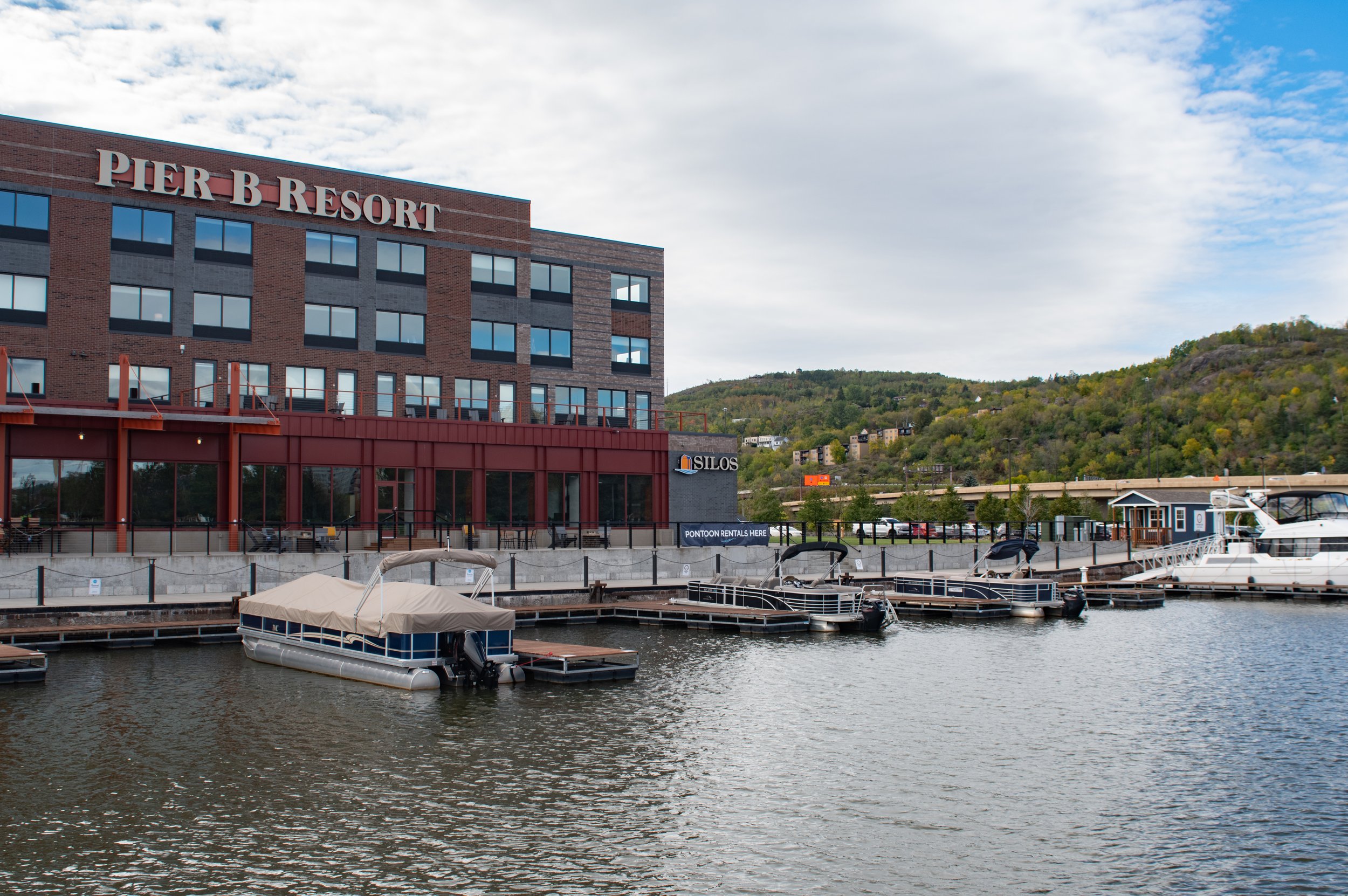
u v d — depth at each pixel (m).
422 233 50.75
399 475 46.38
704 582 41.72
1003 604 41.09
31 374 41.53
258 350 46.12
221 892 13.11
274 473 43.72
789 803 16.69
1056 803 16.80
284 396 46.56
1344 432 162.00
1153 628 37.84
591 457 51.47
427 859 14.25
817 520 93.12
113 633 30.11
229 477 41.81
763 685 25.92
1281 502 54.78
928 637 34.91
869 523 93.12
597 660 26.83
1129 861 14.38
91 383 42.59
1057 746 20.22
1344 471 157.75
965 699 24.45
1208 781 17.97
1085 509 98.62
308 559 36.97
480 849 14.62
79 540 39.44
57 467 39.62
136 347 43.56
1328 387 185.62
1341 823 15.88
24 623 30.19
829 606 36.19
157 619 31.77
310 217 47.69
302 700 23.66
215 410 41.72
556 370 54.41
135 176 43.62
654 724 21.72
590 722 21.80
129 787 17.17
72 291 42.38
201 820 15.66
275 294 46.69
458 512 47.81
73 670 26.95
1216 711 23.25
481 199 52.56
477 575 40.12
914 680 26.77
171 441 41.56
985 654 31.05
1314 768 18.72
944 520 87.19
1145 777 18.22
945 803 16.77
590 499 51.34
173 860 14.11
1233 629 37.34
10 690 24.50
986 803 16.78
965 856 14.52
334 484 44.91
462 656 25.34
